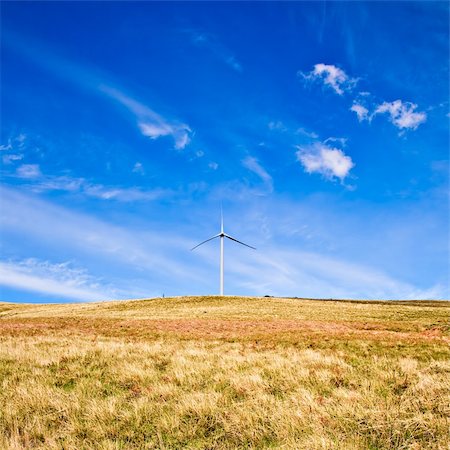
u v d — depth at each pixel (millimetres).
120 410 7730
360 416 6734
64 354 14039
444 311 61375
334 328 37500
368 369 11109
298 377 9953
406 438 6062
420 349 17469
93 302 97375
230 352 15414
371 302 99375
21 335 28688
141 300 88750
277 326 39062
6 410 7676
